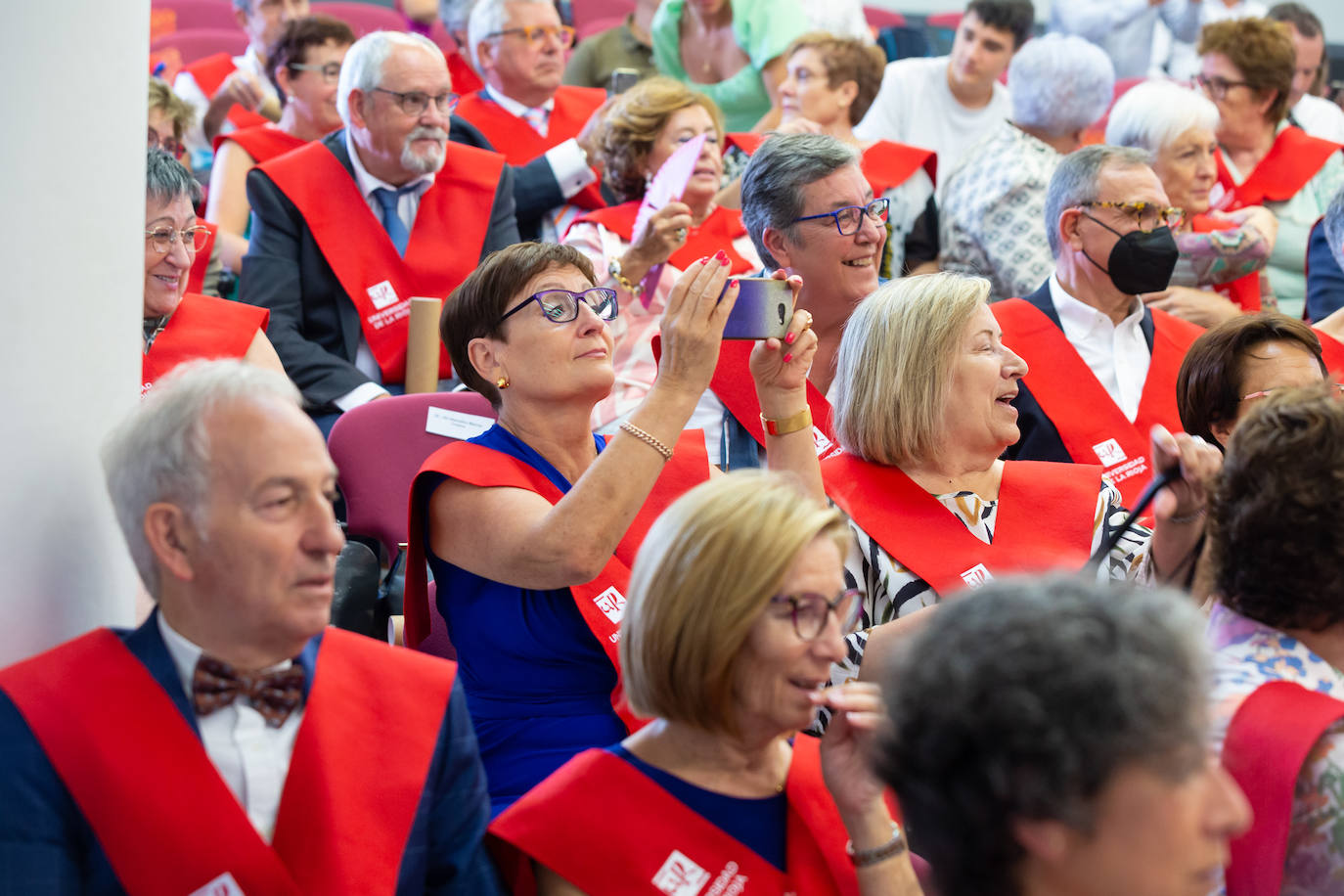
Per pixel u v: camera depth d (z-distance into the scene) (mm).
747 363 3271
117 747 1515
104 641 1596
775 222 3354
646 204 3834
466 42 5961
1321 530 1650
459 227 4309
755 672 1614
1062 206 3789
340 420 3213
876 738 1199
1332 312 4855
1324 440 1672
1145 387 3742
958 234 5027
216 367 1634
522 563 2193
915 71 6211
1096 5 7305
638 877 1643
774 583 1593
